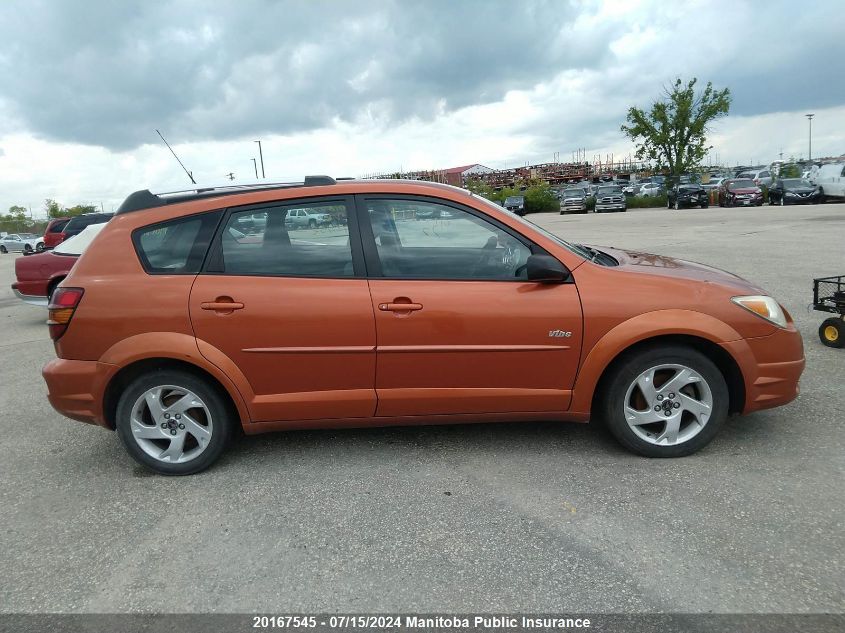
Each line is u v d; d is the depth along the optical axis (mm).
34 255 8914
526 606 2389
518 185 65750
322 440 4043
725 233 17281
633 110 42406
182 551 2875
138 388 3537
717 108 40031
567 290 3428
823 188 29719
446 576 2592
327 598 2490
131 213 3654
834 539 2703
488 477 3441
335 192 3578
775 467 3375
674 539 2762
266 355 3457
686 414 3566
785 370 3480
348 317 3416
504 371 3479
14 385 5984
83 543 2994
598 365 3424
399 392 3523
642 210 39500
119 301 3473
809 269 9859
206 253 3527
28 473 3848
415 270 3496
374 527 2990
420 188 3604
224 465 3756
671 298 3414
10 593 2627
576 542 2783
